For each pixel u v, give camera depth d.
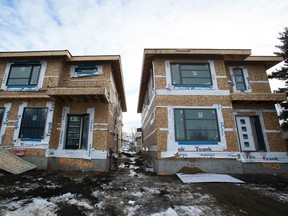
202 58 9.78
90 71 10.37
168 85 9.23
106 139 9.07
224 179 6.72
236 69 10.34
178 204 4.23
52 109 9.16
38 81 9.65
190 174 7.61
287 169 8.46
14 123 9.05
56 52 9.76
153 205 4.15
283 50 11.44
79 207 3.95
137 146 31.91
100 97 9.05
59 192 5.02
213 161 8.14
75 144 9.23
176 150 8.24
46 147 8.62
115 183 6.27
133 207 4.02
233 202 4.41
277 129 9.15
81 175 7.57
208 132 8.60
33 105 9.28
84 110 9.56
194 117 8.82
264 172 8.35
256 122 9.45
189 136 8.51
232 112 8.89
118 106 15.98
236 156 8.23
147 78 12.90
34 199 4.39
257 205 4.23
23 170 7.48
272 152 8.75
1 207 3.86
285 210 3.95
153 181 6.62
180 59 9.75
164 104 8.93
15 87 9.61
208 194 5.00
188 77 9.48
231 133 8.56
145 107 15.84
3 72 9.91
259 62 10.28
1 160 7.44
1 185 5.64
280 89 11.18
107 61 10.47
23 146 8.69
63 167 8.69
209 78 9.49
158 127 8.57
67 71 10.31
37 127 8.98
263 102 9.40
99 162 8.74
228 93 9.19
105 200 4.46
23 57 9.96
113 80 12.05
